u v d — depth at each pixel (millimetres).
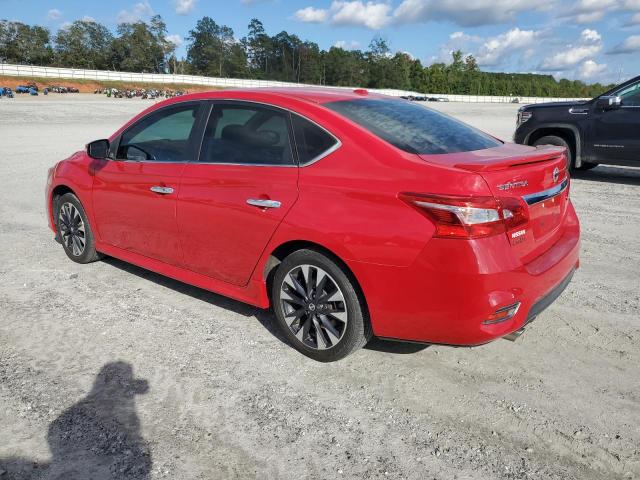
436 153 3131
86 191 4773
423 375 3254
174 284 4695
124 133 4504
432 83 139500
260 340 3684
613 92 9234
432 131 3482
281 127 3447
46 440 2633
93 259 5141
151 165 4164
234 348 3568
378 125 3320
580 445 2629
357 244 2941
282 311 3465
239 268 3641
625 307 4230
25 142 15914
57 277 4832
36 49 124750
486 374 3266
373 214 2914
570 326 3896
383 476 2422
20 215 7145
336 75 143500
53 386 3092
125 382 3143
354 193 2996
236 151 3646
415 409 2916
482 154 3182
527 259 3006
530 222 3006
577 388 3111
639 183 9758
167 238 4094
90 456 2523
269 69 145875
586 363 3389
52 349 3523
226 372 3270
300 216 3172
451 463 2510
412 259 2799
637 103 8930
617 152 9164
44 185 9273
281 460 2518
